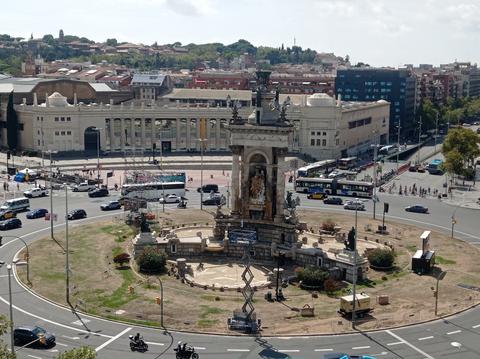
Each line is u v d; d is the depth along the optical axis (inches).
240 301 4195.4
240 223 5536.4
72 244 5452.8
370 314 3951.8
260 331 3673.7
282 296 4266.7
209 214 6776.6
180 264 4805.6
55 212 6766.7
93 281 4505.4
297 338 3580.2
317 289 4485.7
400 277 4722.0
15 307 3971.5
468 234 6122.1
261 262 5196.9
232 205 5634.8
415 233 6102.4
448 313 3956.7
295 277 4749.0
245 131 5467.5
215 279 4707.2
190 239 5393.7
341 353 3316.9
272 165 5433.1
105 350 3378.4
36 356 3282.5
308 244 5477.4
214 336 3599.9
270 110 5531.5
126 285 4439.0
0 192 7819.9
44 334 3376.0
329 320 3853.3
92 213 6766.7
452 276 4722.0
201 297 4249.5
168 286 4458.7
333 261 4849.9
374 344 3499.0
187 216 6668.3
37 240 5561.0
